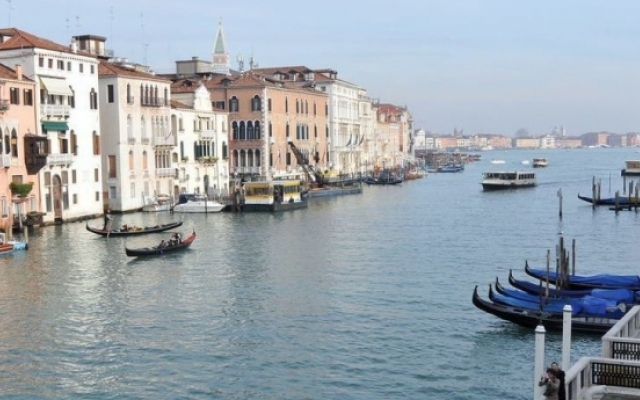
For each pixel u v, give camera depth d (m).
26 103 54.62
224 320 29.06
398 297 32.69
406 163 167.00
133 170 68.44
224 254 45.00
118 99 66.25
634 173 126.12
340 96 118.00
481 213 71.50
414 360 24.14
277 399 21.06
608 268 41.41
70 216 59.66
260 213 70.81
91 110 62.25
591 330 25.95
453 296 32.81
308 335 26.91
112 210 67.25
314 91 107.25
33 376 23.02
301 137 102.94
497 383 22.16
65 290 34.50
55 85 57.06
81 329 27.94
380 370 23.27
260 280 36.84
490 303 27.55
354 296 32.97
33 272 38.69
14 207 53.38
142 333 27.36
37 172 55.62
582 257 44.94
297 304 31.56
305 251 46.31
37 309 30.89
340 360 24.17
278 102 95.56
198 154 79.62
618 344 17.19
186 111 77.19
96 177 63.12
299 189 78.00
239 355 24.75
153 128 71.38
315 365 23.73
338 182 102.75
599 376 16.50
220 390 21.75
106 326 28.34
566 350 18.17
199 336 26.94
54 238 50.62
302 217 67.38
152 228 53.16
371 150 137.00
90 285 35.66
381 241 51.12
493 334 26.77
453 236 53.94
